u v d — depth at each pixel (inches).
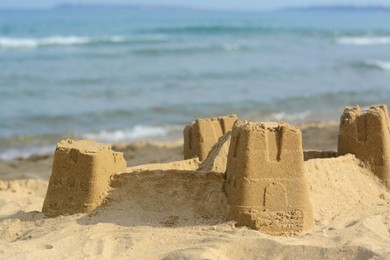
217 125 405.7
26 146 743.1
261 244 291.6
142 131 820.0
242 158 312.8
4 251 293.9
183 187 336.5
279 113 940.0
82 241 303.4
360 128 379.2
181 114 937.5
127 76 1347.2
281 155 313.7
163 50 1939.0
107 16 5698.8
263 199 311.6
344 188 359.3
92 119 896.3
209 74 1406.3
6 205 414.3
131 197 337.4
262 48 2129.7
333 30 3631.9
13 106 983.6
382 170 374.6
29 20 4148.6
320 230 315.6
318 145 551.2
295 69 1534.2
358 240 298.0
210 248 286.8
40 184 513.3
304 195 314.3
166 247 296.4
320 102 1038.4
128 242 301.7
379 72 1493.6
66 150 339.9
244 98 1078.4
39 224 331.6
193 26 3503.9
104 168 338.6
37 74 1347.2
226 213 317.4
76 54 1784.0
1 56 1688.0
